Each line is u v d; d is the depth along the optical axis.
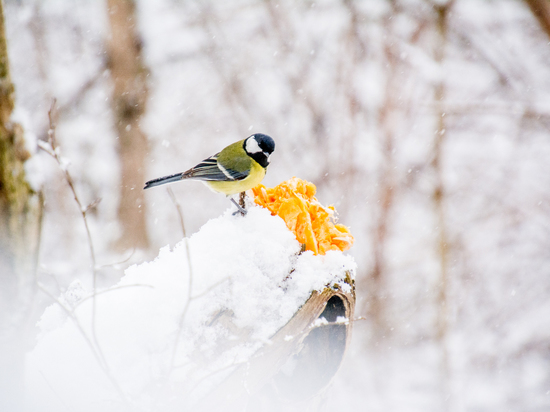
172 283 2.91
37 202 2.18
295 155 11.59
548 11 8.79
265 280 3.09
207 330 2.82
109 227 10.61
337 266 3.38
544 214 11.79
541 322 10.66
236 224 3.33
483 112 9.47
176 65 13.34
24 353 2.29
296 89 11.94
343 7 11.95
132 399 2.54
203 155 12.91
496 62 12.38
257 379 2.89
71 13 12.59
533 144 12.50
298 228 3.40
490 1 12.48
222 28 12.97
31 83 12.12
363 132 11.30
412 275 10.82
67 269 4.72
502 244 11.59
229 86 12.80
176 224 12.26
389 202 10.81
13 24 9.51
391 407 9.15
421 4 11.79
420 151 11.90
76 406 2.52
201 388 2.64
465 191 12.18
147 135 10.99
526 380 9.95
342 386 9.50
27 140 2.16
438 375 9.67
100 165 11.95
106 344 2.72
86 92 12.30
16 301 2.16
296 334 3.03
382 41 11.41
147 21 12.22
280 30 12.29
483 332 10.60
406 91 11.27
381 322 10.20
